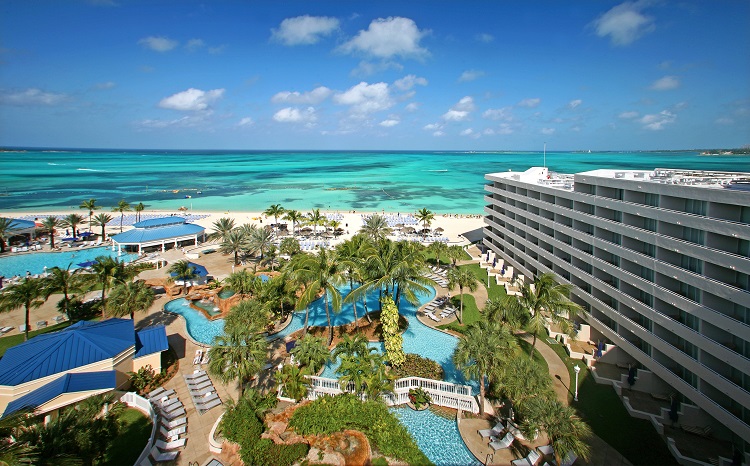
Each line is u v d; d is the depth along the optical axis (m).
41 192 184.50
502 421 33.28
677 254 36.38
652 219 38.97
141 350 39.41
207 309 57.59
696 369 33.16
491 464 28.83
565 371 42.19
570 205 54.88
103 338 37.41
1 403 31.06
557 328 50.84
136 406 34.44
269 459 27.59
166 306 58.66
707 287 32.16
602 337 47.34
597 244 47.16
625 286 43.03
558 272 56.25
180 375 40.19
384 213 136.38
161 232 88.19
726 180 40.56
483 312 44.16
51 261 81.19
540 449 29.61
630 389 39.03
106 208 142.25
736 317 31.25
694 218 33.31
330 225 106.94
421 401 35.50
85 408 30.19
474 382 39.75
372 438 29.97
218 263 79.19
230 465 28.14
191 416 33.59
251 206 153.12
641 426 33.81
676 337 37.22
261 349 35.53
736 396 29.52
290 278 50.69
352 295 47.22
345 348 38.09
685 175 46.47
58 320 52.56
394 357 39.53
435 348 46.72
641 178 46.97
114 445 29.84
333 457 27.69
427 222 104.88
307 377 36.69
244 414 30.75
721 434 32.91
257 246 76.62
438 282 68.94
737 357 29.38
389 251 49.06
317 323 53.84
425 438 31.98
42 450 22.56
